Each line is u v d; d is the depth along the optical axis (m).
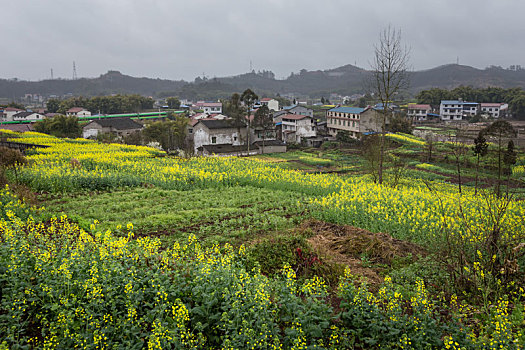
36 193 21.00
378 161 34.66
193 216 17.48
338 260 11.76
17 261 8.02
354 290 8.03
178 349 6.55
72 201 19.77
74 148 41.47
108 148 42.94
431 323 7.06
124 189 23.12
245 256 11.24
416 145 63.09
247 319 7.14
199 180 25.61
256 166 33.34
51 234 12.90
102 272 8.02
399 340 6.84
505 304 7.47
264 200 21.78
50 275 7.87
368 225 15.89
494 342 6.50
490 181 17.83
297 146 75.56
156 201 20.69
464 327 7.14
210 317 7.15
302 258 10.84
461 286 9.36
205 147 67.31
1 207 15.26
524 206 17.81
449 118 116.62
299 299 7.77
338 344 7.18
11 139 46.91
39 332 7.20
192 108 158.62
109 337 6.85
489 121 104.69
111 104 129.62
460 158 48.19
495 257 9.36
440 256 10.87
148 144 67.81
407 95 184.12
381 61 29.09
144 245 10.00
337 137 79.00
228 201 20.70
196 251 11.16
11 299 7.32
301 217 17.55
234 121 74.00
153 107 161.75
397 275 10.52
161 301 7.54
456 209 16.25
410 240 14.08
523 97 109.94
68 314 6.82
